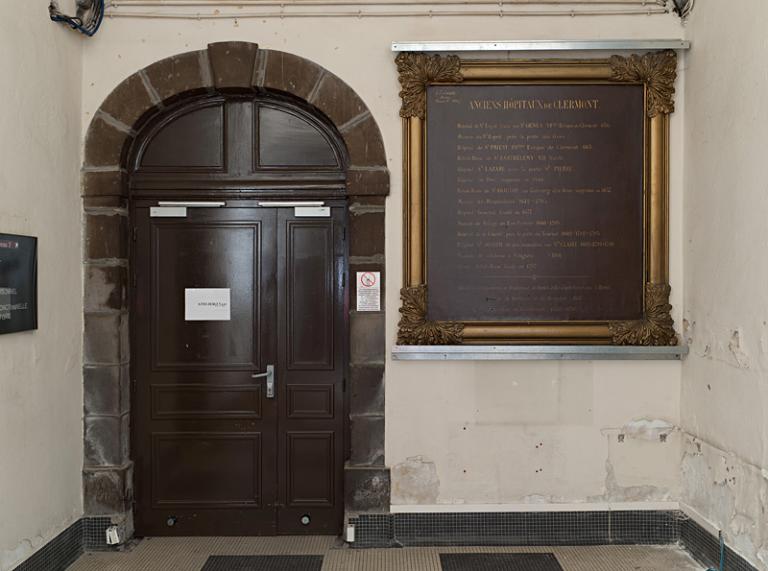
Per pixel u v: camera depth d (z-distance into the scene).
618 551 3.77
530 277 3.85
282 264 4.00
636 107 3.84
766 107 3.01
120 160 3.83
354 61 3.82
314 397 4.01
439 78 3.79
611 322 3.82
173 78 3.81
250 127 3.97
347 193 3.85
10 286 3.06
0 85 3.02
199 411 4.01
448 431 3.85
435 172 3.84
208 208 4.00
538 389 3.86
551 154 3.84
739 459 3.24
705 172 3.56
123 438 3.88
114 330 3.82
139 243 3.99
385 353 3.85
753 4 3.11
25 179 3.22
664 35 3.81
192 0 3.80
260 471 4.02
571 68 3.79
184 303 4.00
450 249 3.84
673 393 3.86
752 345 3.12
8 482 3.07
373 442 3.85
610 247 3.85
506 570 3.55
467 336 3.81
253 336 4.00
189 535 4.01
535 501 3.87
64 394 3.61
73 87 3.71
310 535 4.01
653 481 3.87
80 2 3.71
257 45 3.81
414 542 3.86
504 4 3.82
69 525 3.65
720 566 3.38
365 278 3.83
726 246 3.35
